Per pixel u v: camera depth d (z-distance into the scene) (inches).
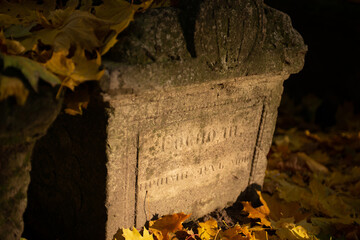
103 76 58.8
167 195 79.8
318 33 174.4
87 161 71.2
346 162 132.4
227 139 86.0
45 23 65.4
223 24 71.2
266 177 113.3
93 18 63.0
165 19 66.3
